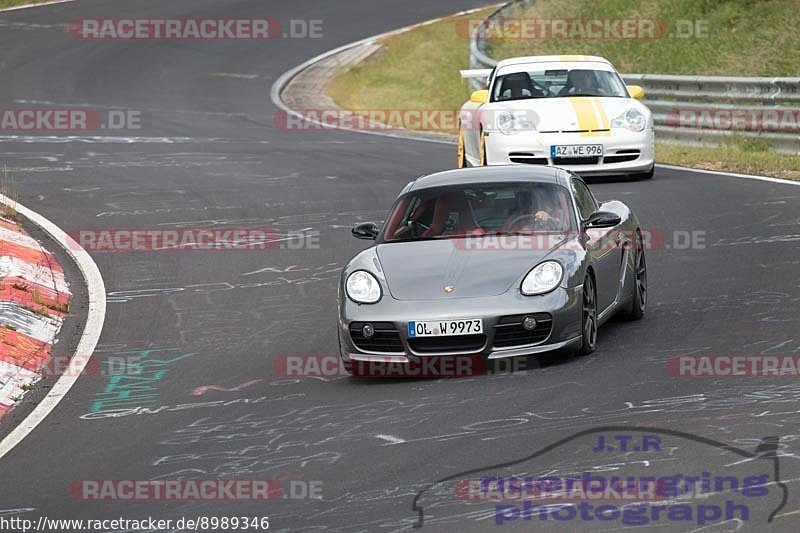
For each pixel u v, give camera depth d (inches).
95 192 2347.4
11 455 994.7
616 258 1311.5
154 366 1274.6
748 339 1203.2
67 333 1435.8
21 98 3870.6
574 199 1294.3
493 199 1291.8
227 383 1189.7
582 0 4608.8
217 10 5812.0
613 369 1119.6
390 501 803.4
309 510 800.9
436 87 4229.8
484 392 1067.9
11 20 5546.3
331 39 5137.8
